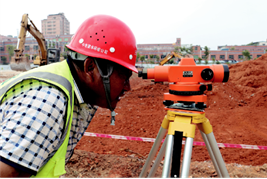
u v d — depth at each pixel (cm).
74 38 114
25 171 75
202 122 140
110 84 110
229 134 503
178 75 139
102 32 109
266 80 1098
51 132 82
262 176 248
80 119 122
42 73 90
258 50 6875
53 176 94
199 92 135
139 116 654
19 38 1371
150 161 163
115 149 392
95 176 237
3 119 84
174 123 131
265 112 692
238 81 1139
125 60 114
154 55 7150
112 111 117
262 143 442
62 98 87
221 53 6744
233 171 260
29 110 78
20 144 74
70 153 118
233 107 780
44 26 9931
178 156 119
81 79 108
